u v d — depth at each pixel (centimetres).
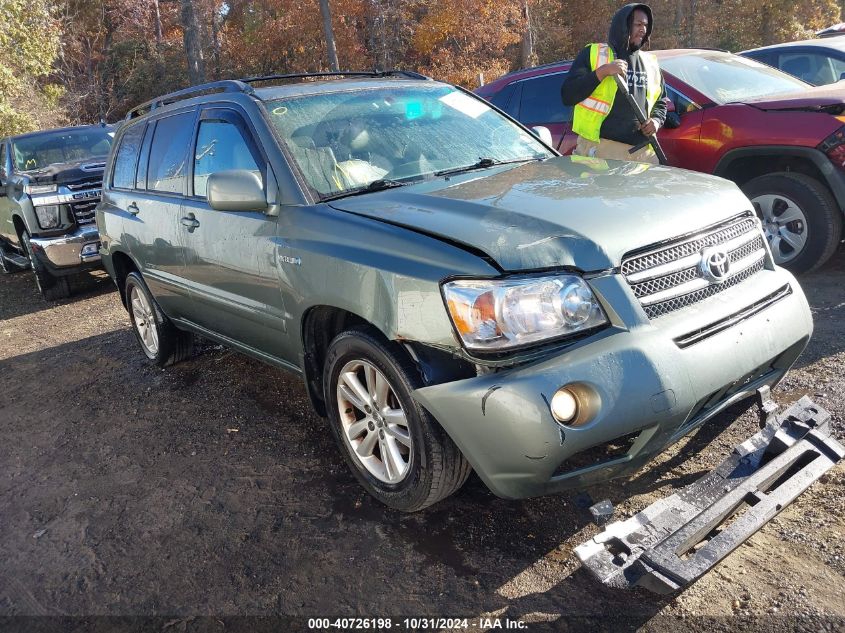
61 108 2383
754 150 534
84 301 832
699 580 244
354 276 285
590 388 234
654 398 238
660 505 247
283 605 261
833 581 236
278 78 415
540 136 431
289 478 352
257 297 359
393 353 275
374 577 269
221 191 324
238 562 289
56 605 279
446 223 273
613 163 357
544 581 254
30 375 576
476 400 242
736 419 336
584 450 237
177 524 324
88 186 825
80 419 466
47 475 392
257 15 3108
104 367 568
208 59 3241
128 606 272
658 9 3366
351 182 341
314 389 347
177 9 3662
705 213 279
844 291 503
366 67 2878
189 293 431
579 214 266
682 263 263
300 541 297
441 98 420
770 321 278
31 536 331
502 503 303
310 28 2844
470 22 2705
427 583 261
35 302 867
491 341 242
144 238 468
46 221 799
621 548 234
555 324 242
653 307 254
